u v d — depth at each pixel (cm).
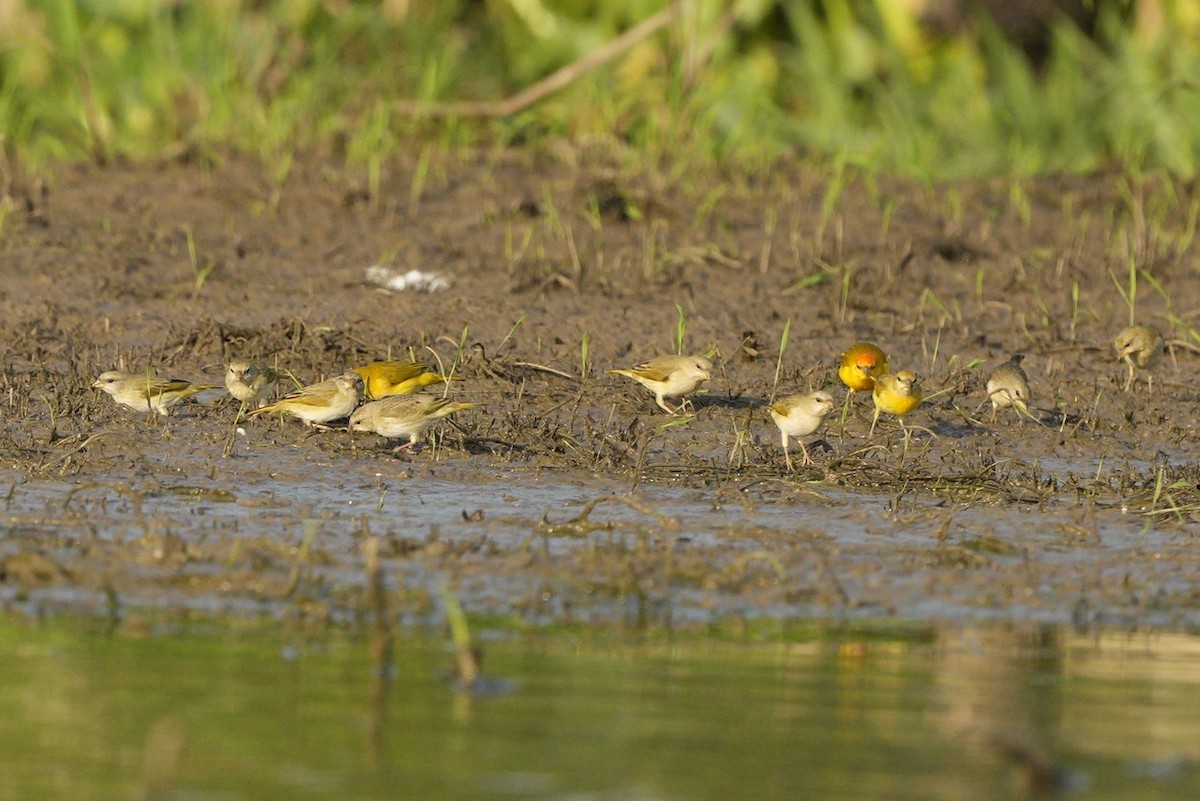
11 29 2445
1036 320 1888
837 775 762
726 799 733
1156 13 2630
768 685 891
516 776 756
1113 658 948
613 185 2156
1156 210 2247
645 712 846
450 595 921
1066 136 2573
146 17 2511
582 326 1786
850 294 1900
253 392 1487
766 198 2212
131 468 1338
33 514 1195
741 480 1348
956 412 1580
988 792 747
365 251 1998
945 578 1098
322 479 1329
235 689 873
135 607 1014
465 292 1877
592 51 2736
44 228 1997
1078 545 1193
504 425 1470
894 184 2322
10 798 725
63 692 864
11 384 1525
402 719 831
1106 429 1552
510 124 2445
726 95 2542
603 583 1068
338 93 2517
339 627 984
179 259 1947
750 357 1703
